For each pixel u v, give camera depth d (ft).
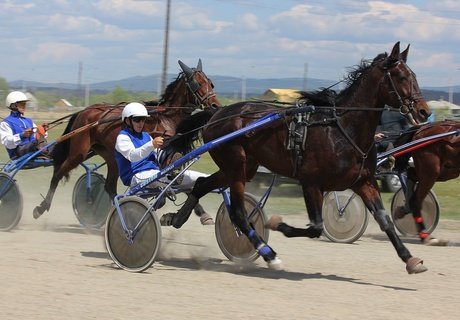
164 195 26.91
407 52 25.26
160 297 21.89
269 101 27.58
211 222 33.86
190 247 31.73
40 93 174.81
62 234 35.01
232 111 27.55
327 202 34.17
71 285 23.29
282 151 25.93
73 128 36.35
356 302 21.74
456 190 56.44
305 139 25.25
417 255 30.81
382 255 30.58
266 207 46.24
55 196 49.83
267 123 25.85
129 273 25.64
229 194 28.94
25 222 39.01
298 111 25.39
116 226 26.23
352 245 33.35
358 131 25.04
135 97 144.97
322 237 35.53
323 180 25.29
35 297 21.59
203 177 28.53
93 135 35.45
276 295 22.50
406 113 24.84
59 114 128.16
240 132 26.25
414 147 33.45
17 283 23.36
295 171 25.73
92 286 23.24
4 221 35.45
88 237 34.19
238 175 27.14
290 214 43.29
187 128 29.07
